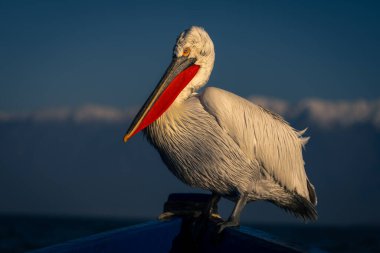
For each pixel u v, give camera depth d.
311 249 3.95
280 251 3.92
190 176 5.78
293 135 6.29
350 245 78.12
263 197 6.10
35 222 159.75
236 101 5.79
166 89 5.79
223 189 5.76
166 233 4.75
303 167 6.36
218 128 5.61
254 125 5.79
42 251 3.64
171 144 5.65
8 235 74.00
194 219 5.05
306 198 6.29
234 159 5.66
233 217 5.53
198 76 6.03
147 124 5.58
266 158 5.88
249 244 4.31
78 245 3.86
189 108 5.67
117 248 4.18
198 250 4.96
